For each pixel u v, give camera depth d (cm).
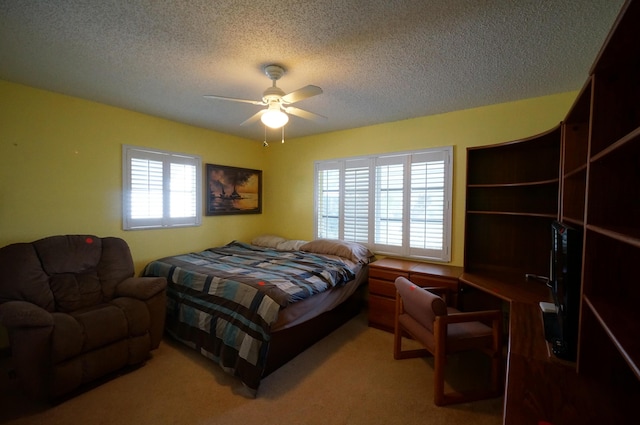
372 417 180
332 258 333
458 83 240
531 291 216
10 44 183
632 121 105
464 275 264
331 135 408
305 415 181
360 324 325
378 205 367
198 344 244
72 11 150
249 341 204
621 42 88
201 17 156
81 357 195
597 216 110
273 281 238
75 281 244
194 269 281
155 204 341
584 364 113
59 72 225
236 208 435
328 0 142
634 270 109
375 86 247
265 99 213
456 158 312
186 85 249
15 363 187
